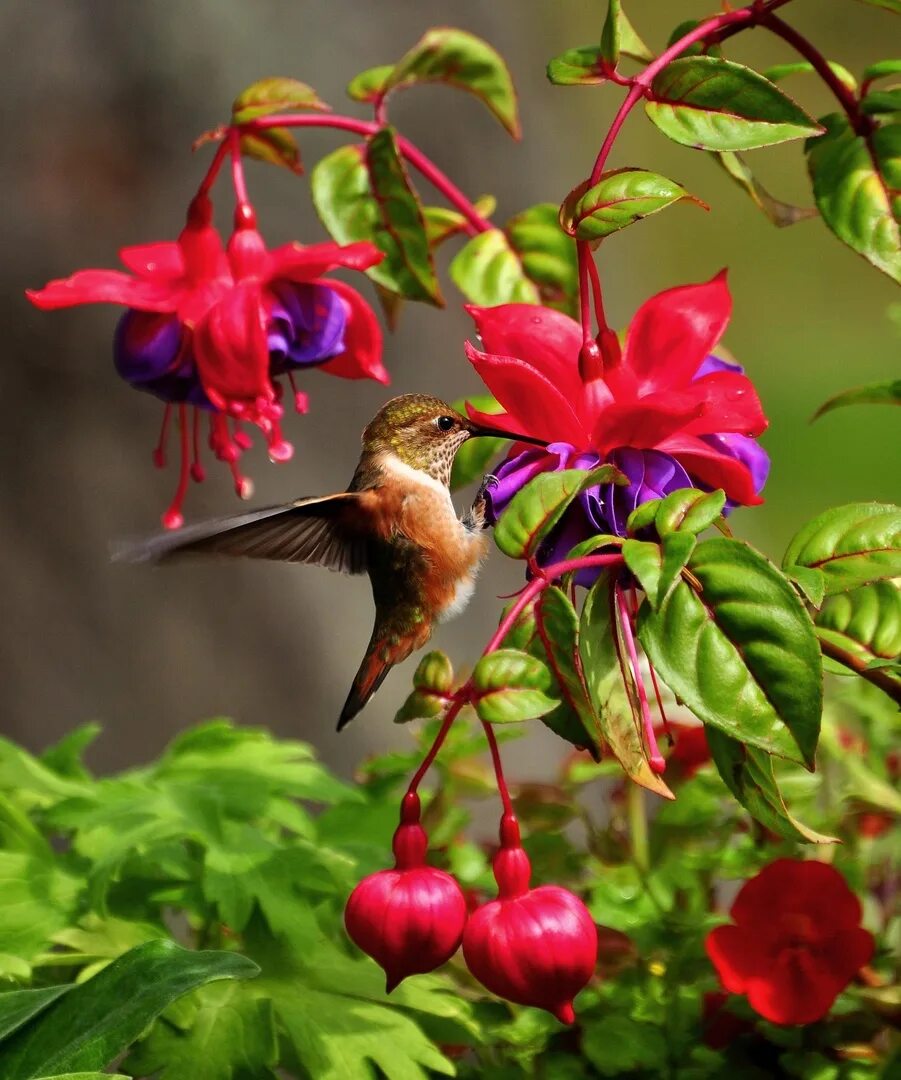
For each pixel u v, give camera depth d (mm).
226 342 2982
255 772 3037
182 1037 2959
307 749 3055
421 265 3031
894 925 3049
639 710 2914
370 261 2994
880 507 2932
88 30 4551
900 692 2938
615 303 5801
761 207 3010
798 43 2955
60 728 4535
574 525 2922
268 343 2992
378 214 3031
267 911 2980
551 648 2910
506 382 2920
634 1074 2980
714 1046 2988
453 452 3074
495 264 3053
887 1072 2969
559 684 2918
